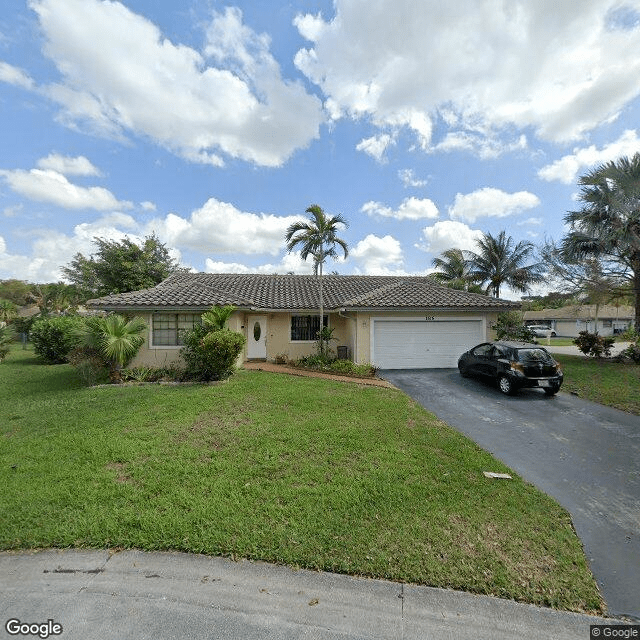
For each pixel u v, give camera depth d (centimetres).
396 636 250
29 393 965
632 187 1552
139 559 317
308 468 493
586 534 383
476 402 927
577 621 268
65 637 241
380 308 1377
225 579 296
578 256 1792
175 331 1241
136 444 560
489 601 282
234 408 759
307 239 1412
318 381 1071
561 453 603
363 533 355
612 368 1480
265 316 1597
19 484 436
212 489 429
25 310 4172
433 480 474
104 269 2542
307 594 283
